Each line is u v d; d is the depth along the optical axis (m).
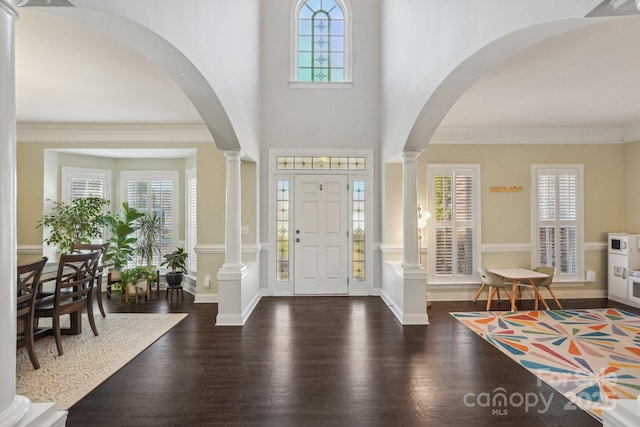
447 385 2.98
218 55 3.44
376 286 6.07
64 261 3.59
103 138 5.73
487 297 5.83
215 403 2.71
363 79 6.04
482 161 5.87
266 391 2.89
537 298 5.25
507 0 2.28
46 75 3.67
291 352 3.67
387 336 4.13
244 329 4.38
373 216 6.04
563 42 2.96
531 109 4.84
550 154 5.91
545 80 3.79
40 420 1.32
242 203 5.69
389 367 3.32
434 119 3.92
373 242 6.04
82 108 4.81
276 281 6.07
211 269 5.70
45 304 3.66
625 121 5.49
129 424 2.45
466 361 3.44
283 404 2.70
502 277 5.40
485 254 5.86
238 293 4.57
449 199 5.84
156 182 6.81
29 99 4.44
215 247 5.68
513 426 2.43
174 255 6.02
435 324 4.56
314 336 4.13
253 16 5.27
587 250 5.92
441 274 5.82
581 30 2.77
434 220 5.82
